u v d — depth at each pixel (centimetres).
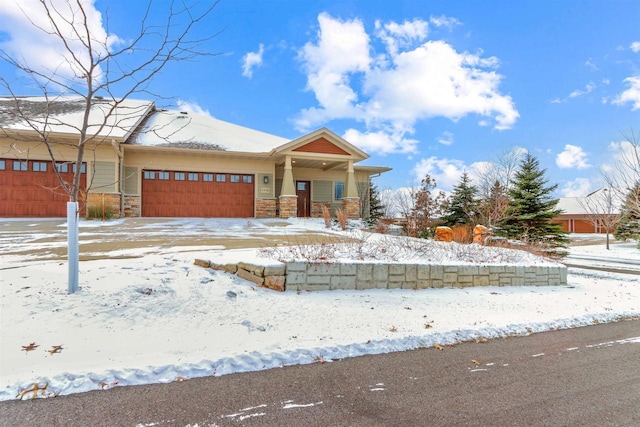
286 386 306
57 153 1551
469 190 2064
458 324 483
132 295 480
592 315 547
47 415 253
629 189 1725
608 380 329
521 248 1062
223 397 285
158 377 314
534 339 445
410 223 1648
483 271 711
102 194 1578
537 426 251
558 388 311
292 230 1388
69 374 305
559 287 766
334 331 439
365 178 2338
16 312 411
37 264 595
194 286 532
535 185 1738
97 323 409
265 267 564
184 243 929
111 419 250
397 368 349
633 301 655
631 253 1720
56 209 1556
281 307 505
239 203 1975
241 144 2120
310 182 2217
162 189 1834
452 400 287
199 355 359
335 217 1984
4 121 1400
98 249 802
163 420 250
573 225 3572
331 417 258
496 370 349
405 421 255
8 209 1512
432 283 667
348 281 610
